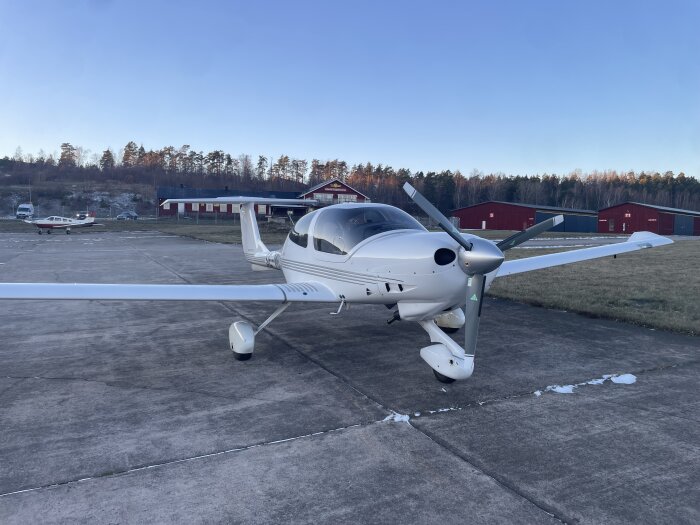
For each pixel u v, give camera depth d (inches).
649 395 165.8
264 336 246.4
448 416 148.6
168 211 2162.9
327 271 211.8
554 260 260.2
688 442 132.0
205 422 143.4
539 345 227.6
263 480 112.1
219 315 302.4
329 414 149.6
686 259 629.6
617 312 290.8
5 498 104.0
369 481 112.0
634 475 115.1
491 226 1899.6
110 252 736.3
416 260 175.5
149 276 464.8
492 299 350.9
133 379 181.5
